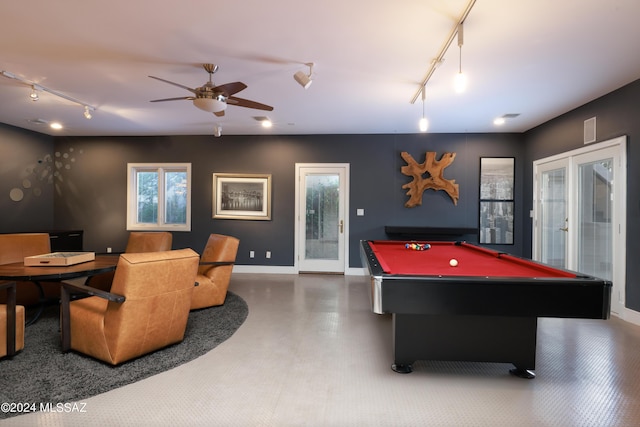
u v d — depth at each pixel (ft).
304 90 12.43
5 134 17.78
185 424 5.72
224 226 20.11
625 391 6.90
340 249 19.63
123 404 6.25
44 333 9.68
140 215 20.71
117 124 17.72
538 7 7.31
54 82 11.75
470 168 18.84
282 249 19.90
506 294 6.19
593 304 6.08
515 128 17.90
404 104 13.96
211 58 9.86
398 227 18.29
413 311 6.33
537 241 17.07
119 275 7.51
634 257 11.30
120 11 7.53
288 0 7.13
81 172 20.59
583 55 9.52
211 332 10.00
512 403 6.44
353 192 19.47
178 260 8.32
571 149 14.57
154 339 8.20
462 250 12.03
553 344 9.36
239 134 19.92
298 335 9.87
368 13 7.59
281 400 6.47
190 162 20.22
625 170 11.62
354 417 5.98
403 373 7.58
